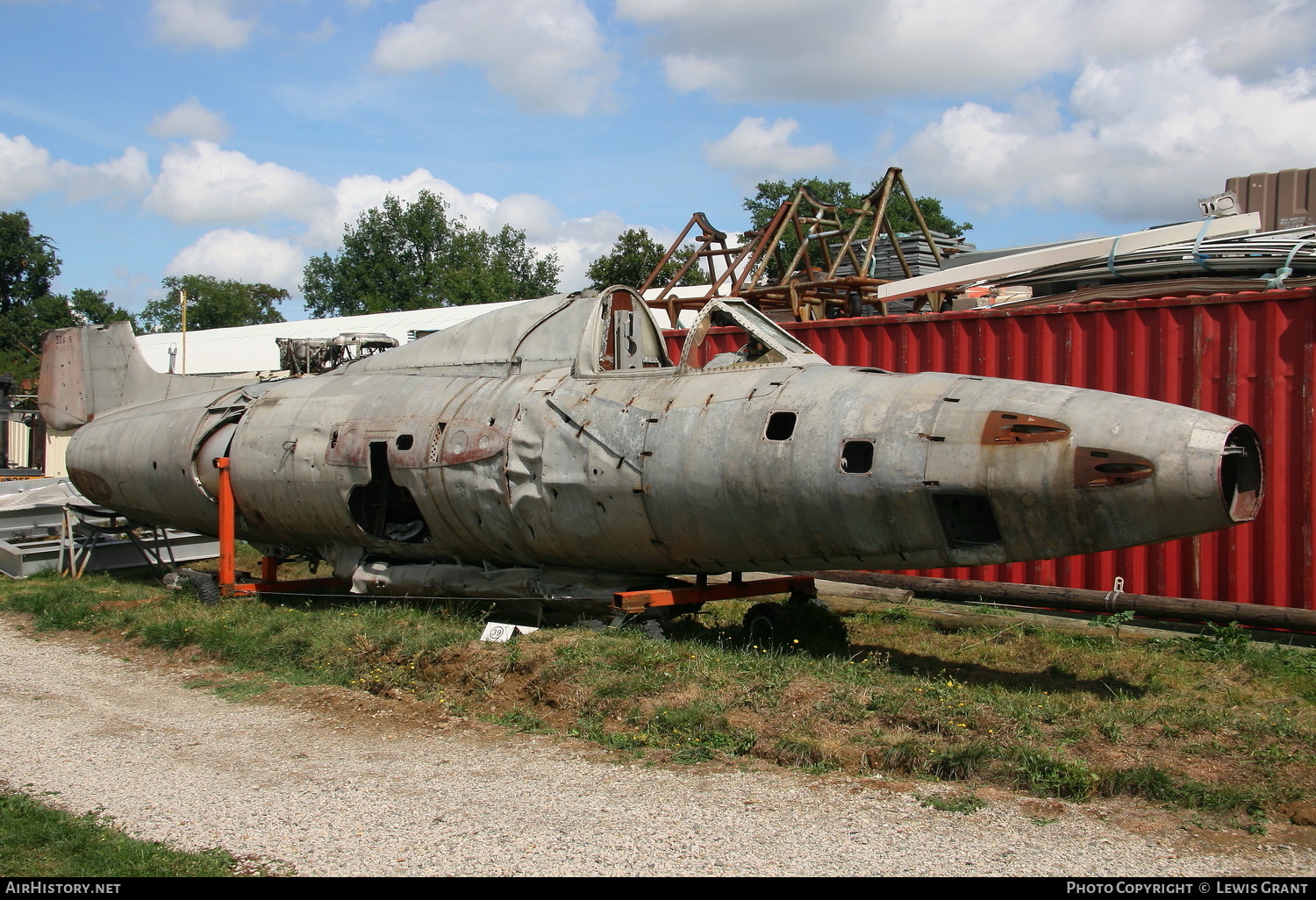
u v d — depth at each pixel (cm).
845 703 619
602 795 516
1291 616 840
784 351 824
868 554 726
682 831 463
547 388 895
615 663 705
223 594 1073
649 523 801
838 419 725
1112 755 543
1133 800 491
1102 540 644
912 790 510
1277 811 471
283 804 518
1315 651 823
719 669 691
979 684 735
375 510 1038
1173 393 952
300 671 810
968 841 444
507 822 482
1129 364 973
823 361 823
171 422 1191
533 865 430
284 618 938
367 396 1027
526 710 676
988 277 1300
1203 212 1330
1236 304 914
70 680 818
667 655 717
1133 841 442
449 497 910
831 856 429
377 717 684
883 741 569
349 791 535
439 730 649
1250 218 1190
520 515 870
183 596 1091
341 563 1060
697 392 809
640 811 490
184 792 543
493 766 571
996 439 660
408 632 823
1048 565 1027
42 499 1542
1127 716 603
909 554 710
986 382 717
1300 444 881
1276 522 894
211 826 492
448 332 1059
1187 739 563
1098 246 1216
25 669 856
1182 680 754
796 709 618
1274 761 524
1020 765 520
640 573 877
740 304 872
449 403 948
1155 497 617
